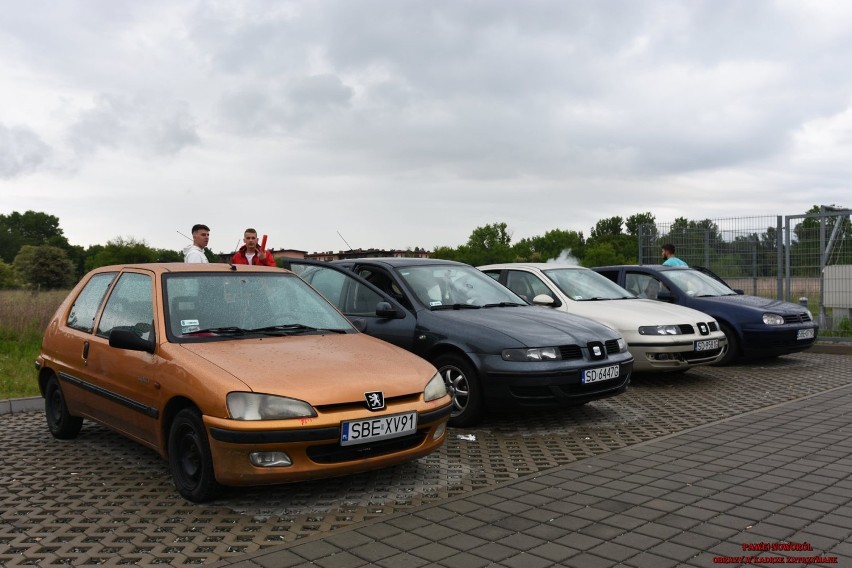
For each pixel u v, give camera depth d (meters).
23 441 6.52
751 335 10.90
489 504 4.63
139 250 98.50
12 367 10.02
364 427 4.61
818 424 6.83
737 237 14.97
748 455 5.71
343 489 5.04
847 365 11.24
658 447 6.04
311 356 5.04
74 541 4.07
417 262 8.34
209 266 5.93
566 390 6.76
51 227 175.00
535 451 6.09
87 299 6.48
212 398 4.48
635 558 3.74
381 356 5.30
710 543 3.93
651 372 10.48
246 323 5.52
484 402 6.84
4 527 4.32
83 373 5.96
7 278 97.88
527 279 10.40
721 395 8.63
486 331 6.93
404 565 3.69
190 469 4.76
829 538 3.97
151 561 3.80
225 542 4.05
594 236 144.75
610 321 9.45
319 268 8.74
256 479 4.40
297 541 4.03
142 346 5.14
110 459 5.86
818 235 13.83
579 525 4.23
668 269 12.21
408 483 5.18
